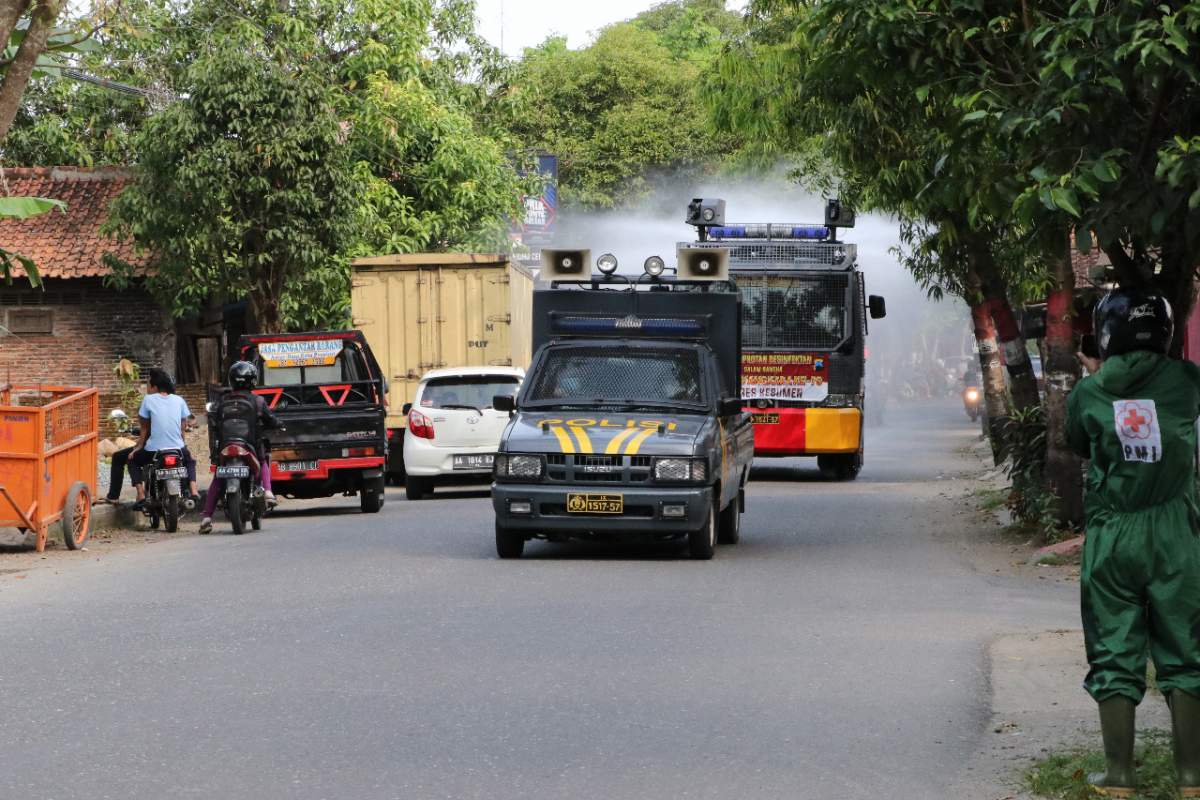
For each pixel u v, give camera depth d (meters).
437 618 20.52
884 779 12.45
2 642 19.12
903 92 22.19
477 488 48.50
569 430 27.12
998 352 44.06
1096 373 11.73
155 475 34.66
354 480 39.66
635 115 106.44
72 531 30.53
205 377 70.06
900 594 22.97
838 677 16.55
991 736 13.91
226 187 55.53
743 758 13.12
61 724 14.45
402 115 64.75
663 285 30.91
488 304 50.28
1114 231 13.78
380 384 40.28
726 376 30.41
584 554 28.38
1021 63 18.28
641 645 18.44
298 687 16.06
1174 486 11.45
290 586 23.97
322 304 59.91
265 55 62.66
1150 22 13.83
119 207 57.56
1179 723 11.43
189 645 18.69
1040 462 30.33
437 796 11.96
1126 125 14.41
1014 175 16.14
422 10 67.88
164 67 65.38
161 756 13.20
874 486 46.16
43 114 73.75
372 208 61.44
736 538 30.16
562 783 12.34
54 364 63.25
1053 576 25.33
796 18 37.91
